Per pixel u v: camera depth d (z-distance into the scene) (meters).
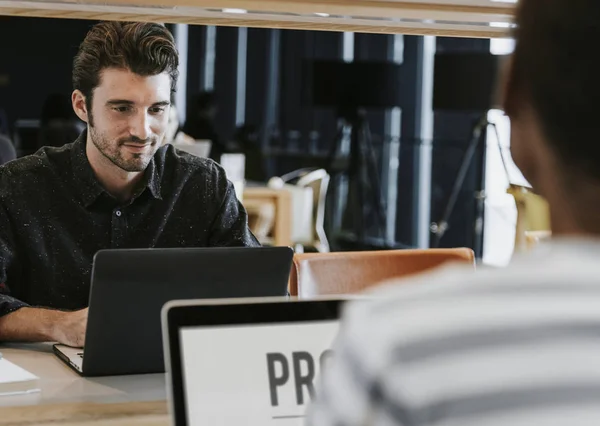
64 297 2.51
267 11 1.77
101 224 2.53
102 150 2.44
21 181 2.51
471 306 0.57
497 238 7.62
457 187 7.50
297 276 2.56
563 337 0.55
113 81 2.39
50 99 8.53
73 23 10.07
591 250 0.62
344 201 9.35
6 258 2.47
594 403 0.52
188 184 2.63
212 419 1.30
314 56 10.25
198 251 1.86
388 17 1.88
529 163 0.69
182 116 10.69
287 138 10.53
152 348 1.91
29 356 2.15
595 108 0.64
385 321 0.57
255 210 6.66
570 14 0.64
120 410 1.71
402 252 2.71
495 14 1.83
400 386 0.52
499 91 0.71
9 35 9.97
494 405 0.51
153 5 1.70
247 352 1.33
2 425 1.59
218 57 10.75
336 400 0.57
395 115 9.35
